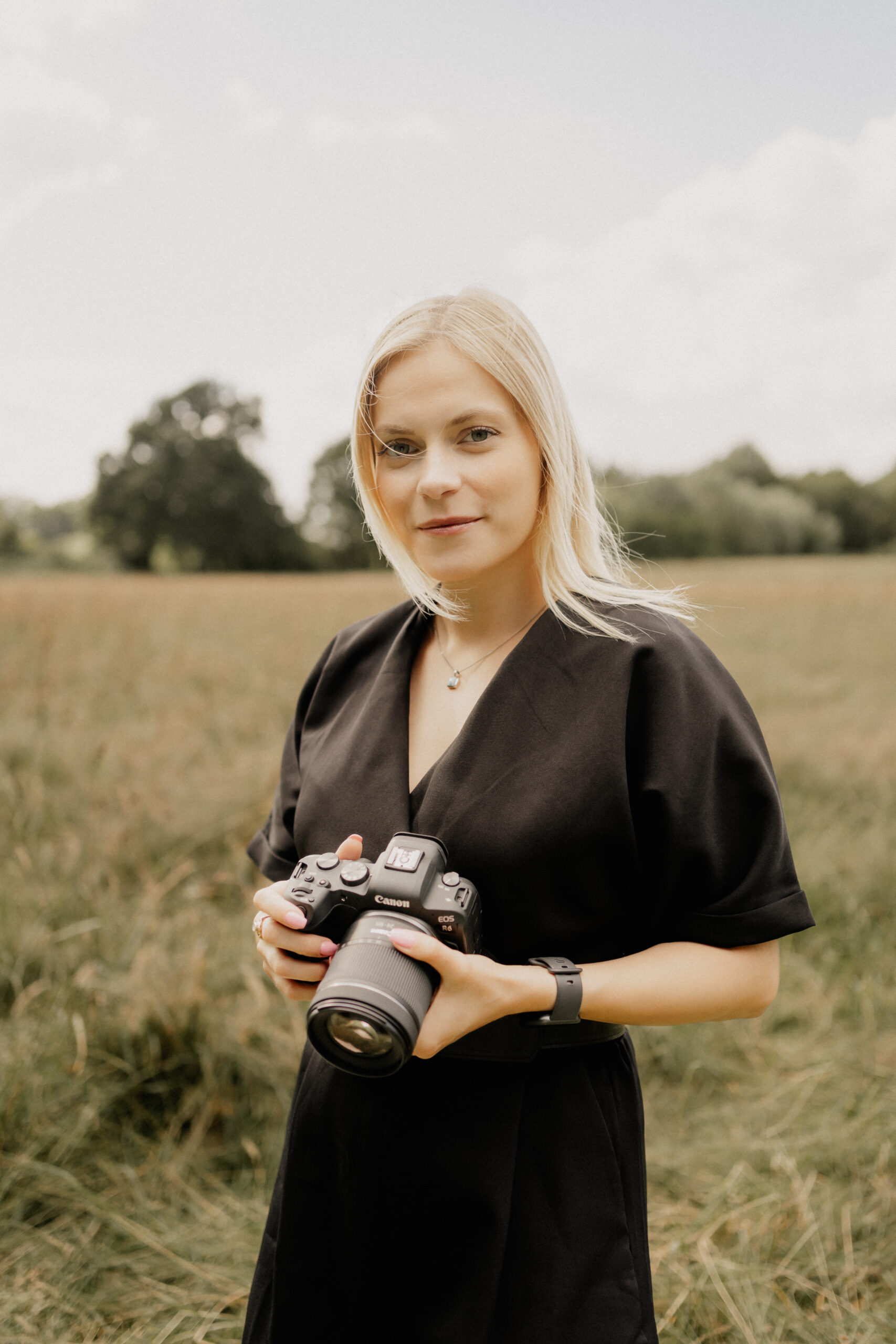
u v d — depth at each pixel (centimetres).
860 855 396
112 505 5688
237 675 749
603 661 99
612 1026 106
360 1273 105
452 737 111
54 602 1356
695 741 96
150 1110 235
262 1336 115
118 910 303
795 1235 203
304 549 5941
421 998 84
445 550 102
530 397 100
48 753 464
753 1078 270
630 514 4859
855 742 570
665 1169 228
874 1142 231
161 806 379
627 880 100
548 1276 96
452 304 102
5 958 269
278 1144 228
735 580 2769
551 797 96
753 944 97
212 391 5938
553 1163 99
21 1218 199
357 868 94
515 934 99
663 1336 177
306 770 121
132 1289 188
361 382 107
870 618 1461
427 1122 101
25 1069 228
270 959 96
